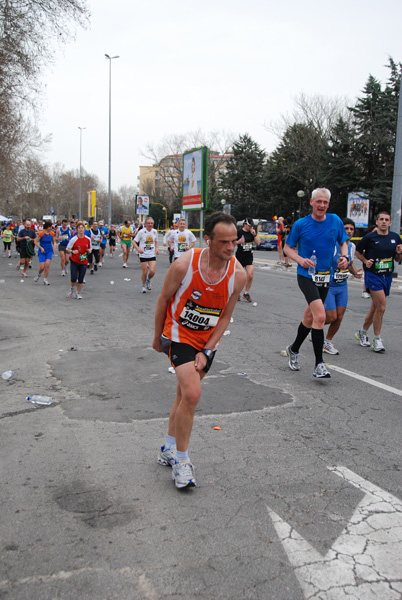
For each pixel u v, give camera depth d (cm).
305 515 298
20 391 529
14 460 368
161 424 441
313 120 4369
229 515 297
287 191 5288
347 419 458
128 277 1766
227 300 322
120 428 430
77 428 430
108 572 246
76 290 1242
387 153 3931
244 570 248
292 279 1778
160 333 346
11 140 2784
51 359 659
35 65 2202
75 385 551
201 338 332
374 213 4169
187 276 311
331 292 668
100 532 279
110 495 319
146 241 1330
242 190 6391
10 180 4838
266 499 316
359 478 345
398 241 705
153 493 322
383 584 240
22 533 278
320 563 254
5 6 2022
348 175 4100
